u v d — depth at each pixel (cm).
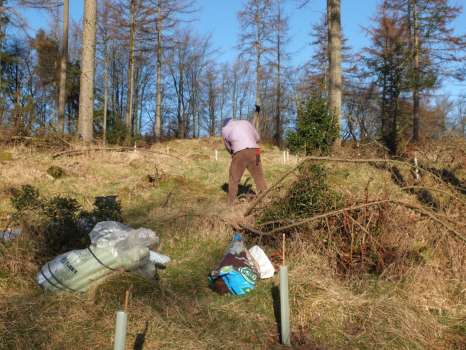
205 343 360
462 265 495
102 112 2558
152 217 627
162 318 389
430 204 644
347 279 476
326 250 504
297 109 1195
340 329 391
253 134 720
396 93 2398
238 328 384
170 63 4044
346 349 367
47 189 786
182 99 4591
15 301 401
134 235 451
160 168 986
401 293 451
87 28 1367
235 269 439
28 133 1195
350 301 420
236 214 605
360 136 1127
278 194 621
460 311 434
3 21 1706
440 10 2417
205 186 888
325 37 3203
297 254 508
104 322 378
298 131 1167
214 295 443
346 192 570
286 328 368
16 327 363
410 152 1045
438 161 986
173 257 528
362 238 502
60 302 399
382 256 502
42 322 372
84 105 1359
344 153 892
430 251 524
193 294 441
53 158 1038
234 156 709
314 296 428
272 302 423
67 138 1238
